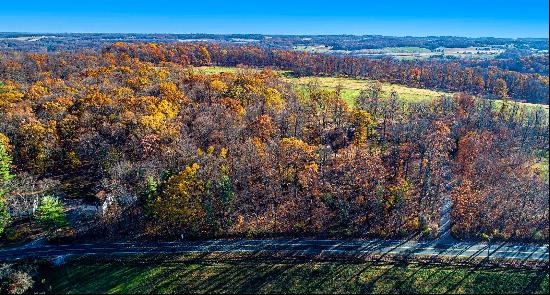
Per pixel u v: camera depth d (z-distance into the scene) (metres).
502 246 106.62
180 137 131.12
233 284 99.69
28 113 145.75
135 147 130.75
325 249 108.94
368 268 102.69
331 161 131.12
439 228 114.56
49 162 138.88
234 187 117.75
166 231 115.19
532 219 107.00
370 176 122.50
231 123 142.50
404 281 98.81
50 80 194.75
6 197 117.19
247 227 115.75
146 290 98.44
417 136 147.62
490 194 114.06
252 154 125.00
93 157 136.12
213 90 174.25
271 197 119.69
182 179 111.31
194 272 102.88
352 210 118.75
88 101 153.50
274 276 101.44
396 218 116.12
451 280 98.44
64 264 104.81
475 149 134.75
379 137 161.25
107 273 102.69
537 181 107.56
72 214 119.56
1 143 127.19
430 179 128.12
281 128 153.25
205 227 115.44
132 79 188.38
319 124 165.12
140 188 116.31
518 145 131.75
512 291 94.94
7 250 108.25
